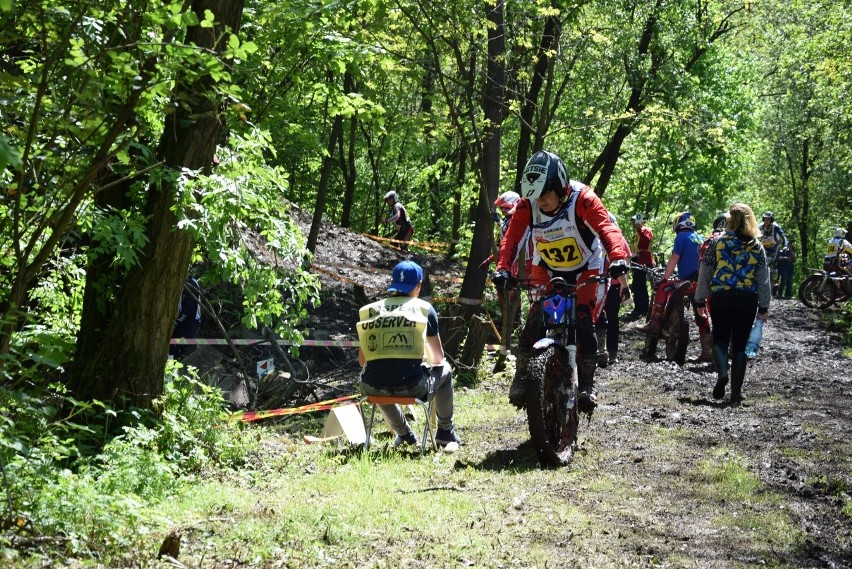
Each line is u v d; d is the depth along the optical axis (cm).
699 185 3369
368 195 2712
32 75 513
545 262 702
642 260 1673
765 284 943
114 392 660
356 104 1173
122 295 665
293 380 1052
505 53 1495
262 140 779
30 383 615
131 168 638
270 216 770
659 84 2175
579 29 1638
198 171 636
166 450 650
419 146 2230
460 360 1173
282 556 440
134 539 442
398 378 712
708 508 563
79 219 608
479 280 1426
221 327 1023
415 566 436
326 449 752
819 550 488
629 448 731
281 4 896
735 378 961
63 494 451
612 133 2452
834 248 2141
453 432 764
